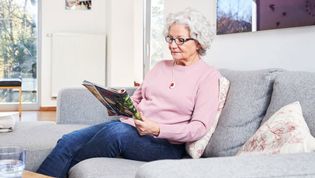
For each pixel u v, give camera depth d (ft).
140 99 6.65
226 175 2.63
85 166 4.94
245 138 5.31
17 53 21.40
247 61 7.45
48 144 6.32
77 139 5.72
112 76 18.98
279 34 6.61
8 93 21.26
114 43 18.94
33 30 21.45
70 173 5.30
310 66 5.98
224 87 5.92
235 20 7.69
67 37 20.85
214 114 5.65
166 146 5.62
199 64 6.04
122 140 5.45
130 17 19.02
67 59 20.90
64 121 8.04
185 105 5.74
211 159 3.03
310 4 5.86
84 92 8.08
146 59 18.34
